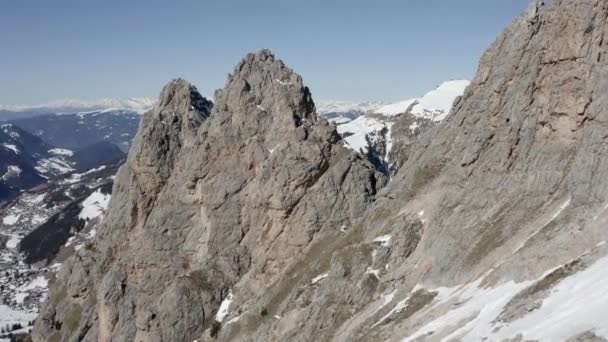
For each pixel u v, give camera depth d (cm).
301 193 12088
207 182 13900
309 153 12356
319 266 10481
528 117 8462
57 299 17325
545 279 5912
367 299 8825
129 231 15662
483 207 8344
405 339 6862
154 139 15538
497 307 6034
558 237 6569
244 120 13975
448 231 8444
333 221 11619
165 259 13962
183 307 12406
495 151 8756
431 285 7988
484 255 7575
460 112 10088
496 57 9556
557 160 7831
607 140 7175
